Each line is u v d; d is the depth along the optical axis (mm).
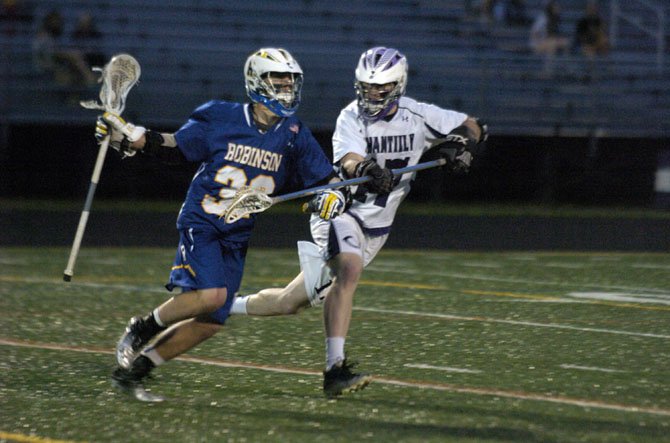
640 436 10930
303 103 49438
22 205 42281
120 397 12875
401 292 22406
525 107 51062
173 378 13938
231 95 49344
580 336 17219
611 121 49531
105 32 51562
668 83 53219
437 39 55625
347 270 13359
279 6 55031
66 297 21297
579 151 49312
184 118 48438
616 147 49469
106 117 12586
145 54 49812
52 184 45469
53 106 46062
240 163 12695
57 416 11930
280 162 12922
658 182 49219
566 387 13359
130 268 25984
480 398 12719
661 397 12781
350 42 54344
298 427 11391
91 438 11016
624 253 30812
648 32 58562
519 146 48594
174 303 12828
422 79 52000
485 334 17359
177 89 49688
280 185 13148
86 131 45438
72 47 47656
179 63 49844
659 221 40719
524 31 56719
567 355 15562
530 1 58938
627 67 54219
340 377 12672
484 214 42281
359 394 12992
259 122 12844
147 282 23641
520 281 24438
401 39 55156
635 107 51906
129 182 45438
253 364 14891
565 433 11055
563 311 19938
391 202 14562
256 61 12578
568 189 49125
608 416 11789
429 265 27359
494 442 10727
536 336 17219
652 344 16531
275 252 29766
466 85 52125
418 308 20219
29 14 51156
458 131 14898
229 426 11453
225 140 12641
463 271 26234
